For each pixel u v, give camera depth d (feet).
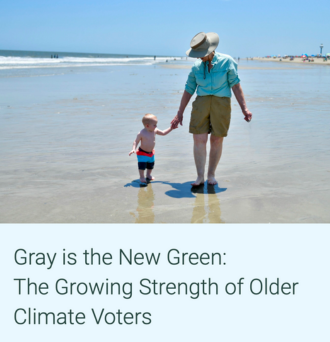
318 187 13.85
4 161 16.94
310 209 11.94
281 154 18.33
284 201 12.62
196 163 14.79
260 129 24.27
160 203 12.59
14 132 22.86
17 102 35.73
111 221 11.06
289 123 26.25
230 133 23.24
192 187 14.21
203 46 14.46
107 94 44.21
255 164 16.80
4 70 89.45
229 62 14.74
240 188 13.98
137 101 37.93
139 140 14.55
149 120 14.32
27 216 11.34
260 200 12.76
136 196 13.20
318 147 19.54
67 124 25.61
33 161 17.07
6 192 13.32
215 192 13.65
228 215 11.58
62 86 52.85
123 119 27.68
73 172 15.65
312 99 40.91
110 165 16.70
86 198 12.91
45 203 12.39
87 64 156.46
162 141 21.42
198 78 14.88
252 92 48.80
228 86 15.01
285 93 47.65
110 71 101.30
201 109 14.73
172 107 33.94
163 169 16.42
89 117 28.40
